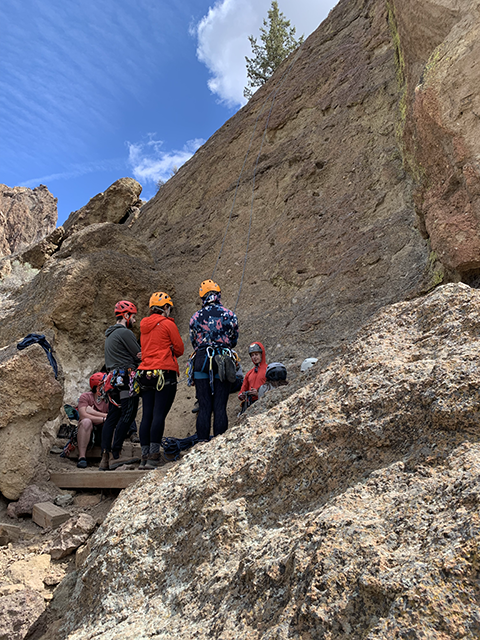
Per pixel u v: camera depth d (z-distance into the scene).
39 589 2.83
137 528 2.32
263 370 4.77
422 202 3.76
